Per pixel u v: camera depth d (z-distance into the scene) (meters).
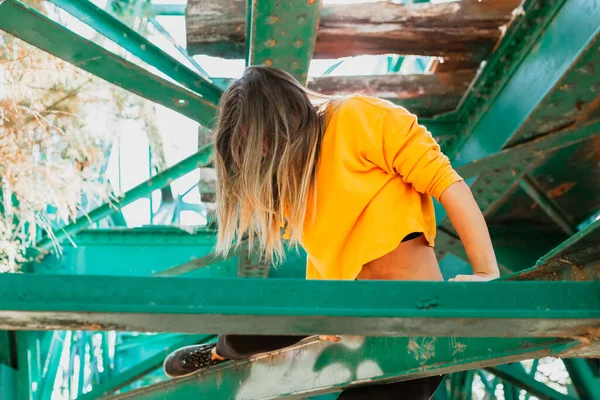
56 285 1.71
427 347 2.83
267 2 4.65
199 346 3.38
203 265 7.50
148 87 5.26
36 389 7.55
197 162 6.77
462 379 9.73
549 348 2.34
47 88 5.80
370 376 3.01
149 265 7.51
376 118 2.56
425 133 2.56
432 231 2.60
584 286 1.86
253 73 2.62
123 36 5.30
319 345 3.31
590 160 6.84
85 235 7.67
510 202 7.60
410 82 6.48
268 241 2.66
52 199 5.92
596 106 5.44
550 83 5.26
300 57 5.02
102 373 10.77
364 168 2.54
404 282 1.82
